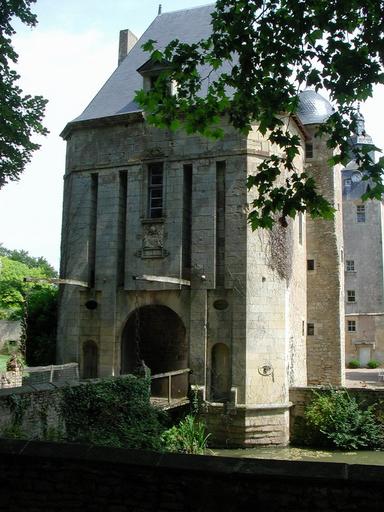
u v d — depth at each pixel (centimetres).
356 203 5212
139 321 2300
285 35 871
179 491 616
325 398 2064
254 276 2052
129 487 631
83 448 655
